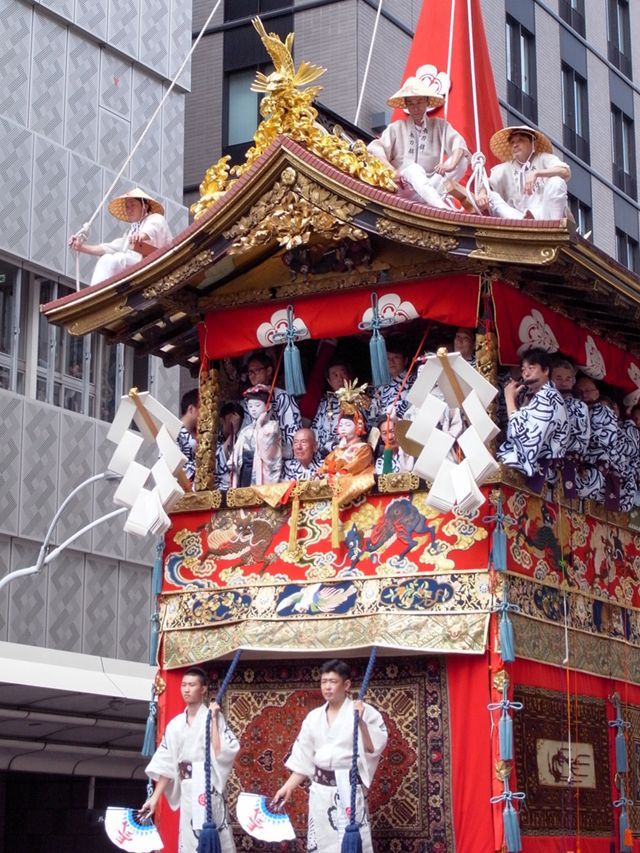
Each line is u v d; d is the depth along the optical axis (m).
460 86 11.21
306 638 8.64
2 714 12.95
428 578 8.41
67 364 17.28
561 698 8.84
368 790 8.23
